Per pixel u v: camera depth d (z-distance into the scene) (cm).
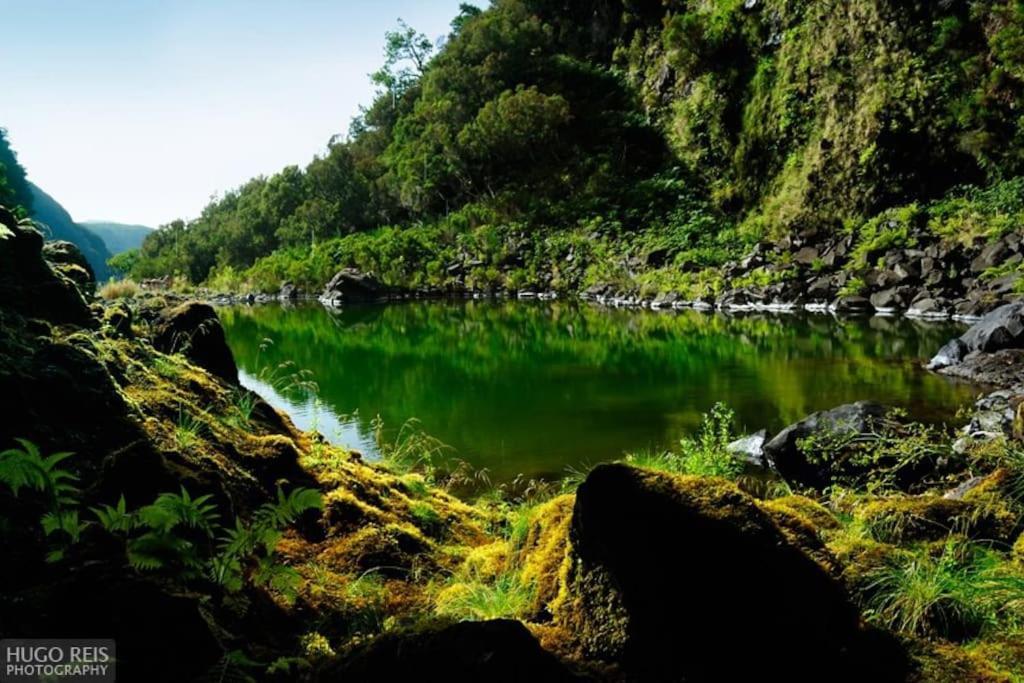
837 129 2673
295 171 5850
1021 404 617
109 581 218
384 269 3644
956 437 736
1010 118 2200
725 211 3288
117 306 581
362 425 901
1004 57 2203
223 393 537
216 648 215
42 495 285
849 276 2111
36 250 486
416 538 427
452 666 197
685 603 231
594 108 4359
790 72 3102
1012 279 1678
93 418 375
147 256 6588
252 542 279
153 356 525
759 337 1606
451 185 4459
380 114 5991
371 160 5378
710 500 250
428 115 4725
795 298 2156
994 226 1944
